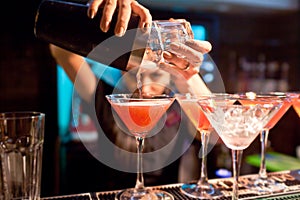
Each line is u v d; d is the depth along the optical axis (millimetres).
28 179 799
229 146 756
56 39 764
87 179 1461
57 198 822
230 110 696
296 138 2807
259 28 3111
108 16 690
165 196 812
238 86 3043
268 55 3139
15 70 2195
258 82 3105
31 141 791
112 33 701
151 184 1207
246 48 3082
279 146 2793
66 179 1495
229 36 3012
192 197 824
